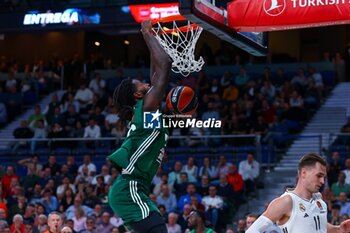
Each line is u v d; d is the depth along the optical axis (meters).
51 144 21.83
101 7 23.66
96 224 15.79
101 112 23.53
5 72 29.67
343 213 15.27
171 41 7.58
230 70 26.19
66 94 25.08
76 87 27.52
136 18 22.62
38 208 16.36
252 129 20.75
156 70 5.71
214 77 25.50
